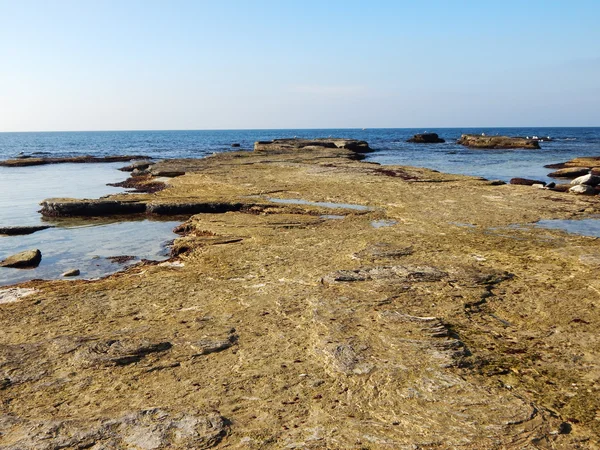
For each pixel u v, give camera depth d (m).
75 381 7.20
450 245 14.80
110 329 9.03
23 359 7.85
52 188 33.19
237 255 14.12
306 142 72.12
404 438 5.73
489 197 23.84
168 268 13.34
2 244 17.59
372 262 12.91
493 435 5.78
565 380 7.07
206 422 6.05
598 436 5.78
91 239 18.17
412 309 9.61
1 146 109.00
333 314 9.34
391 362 7.49
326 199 23.95
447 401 6.48
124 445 5.65
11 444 5.68
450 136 166.50
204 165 41.78
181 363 7.67
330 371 7.29
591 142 98.44
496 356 7.77
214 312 9.77
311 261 13.20
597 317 9.23
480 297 10.25
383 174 33.06
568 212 20.25
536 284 11.13
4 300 11.28
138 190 30.97
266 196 25.19
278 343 8.28
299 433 5.86
